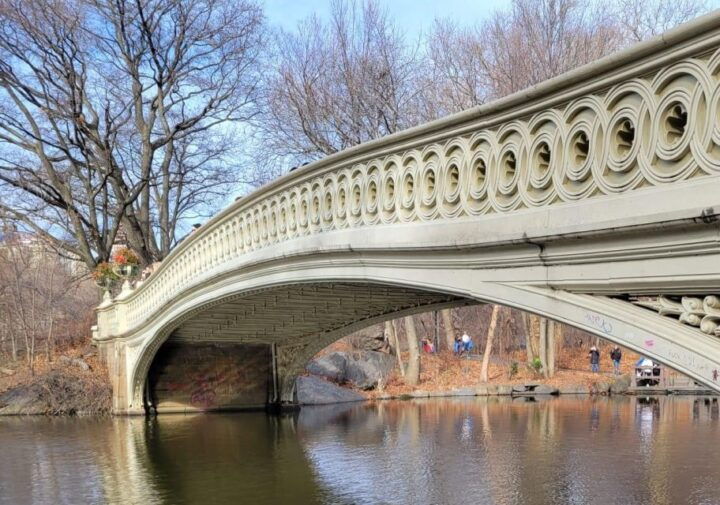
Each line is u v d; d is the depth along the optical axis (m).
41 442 16.59
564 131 4.98
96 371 24.27
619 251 4.49
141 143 31.47
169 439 16.88
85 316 32.22
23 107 27.67
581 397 30.61
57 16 25.97
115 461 14.09
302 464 13.58
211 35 29.22
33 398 23.17
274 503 10.52
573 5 24.94
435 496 10.86
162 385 22.56
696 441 16.09
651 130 4.25
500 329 38.19
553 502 10.43
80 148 28.42
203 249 14.24
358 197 8.20
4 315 30.80
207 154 32.66
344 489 11.38
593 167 4.69
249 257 11.48
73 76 26.97
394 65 26.11
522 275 5.46
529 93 5.19
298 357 23.08
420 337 42.28
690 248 4.00
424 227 6.66
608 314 4.66
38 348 29.98
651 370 33.59
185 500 10.78
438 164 6.59
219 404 23.05
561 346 39.75
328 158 8.55
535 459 13.81
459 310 43.50
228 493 11.20
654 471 12.55
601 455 14.21
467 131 6.10
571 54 23.38
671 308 4.27
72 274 38.41
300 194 9.71
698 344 4.04
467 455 14.35
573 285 4.97
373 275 7.86
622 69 4.42
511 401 28.06
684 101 4.04
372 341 33.03
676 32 3.98
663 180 4.15
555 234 4.89
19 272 31.80
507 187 5.57
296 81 26.09
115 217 30.25
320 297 14.41
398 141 7.18
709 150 3.88
